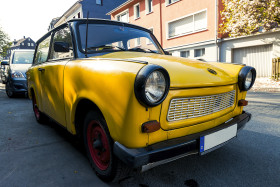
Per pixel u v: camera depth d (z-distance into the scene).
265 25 10.55
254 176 2.01
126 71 1.42
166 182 1.91
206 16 13.59
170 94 1.52
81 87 1.85
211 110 1.87
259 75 12.12
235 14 11.08
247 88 2.20
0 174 2.04
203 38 14.02
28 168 2.16
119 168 1.65
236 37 12.15
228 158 2.38
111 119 1.51
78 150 2.63
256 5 10.02
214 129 1.84
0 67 15.10
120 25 2.84
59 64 2.38
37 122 3.95
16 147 2.71
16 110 5.12
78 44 2.30
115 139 1.51
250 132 3.22
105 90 1.54
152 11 17.69
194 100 1.71
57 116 2.54
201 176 2.01
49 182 1.90
